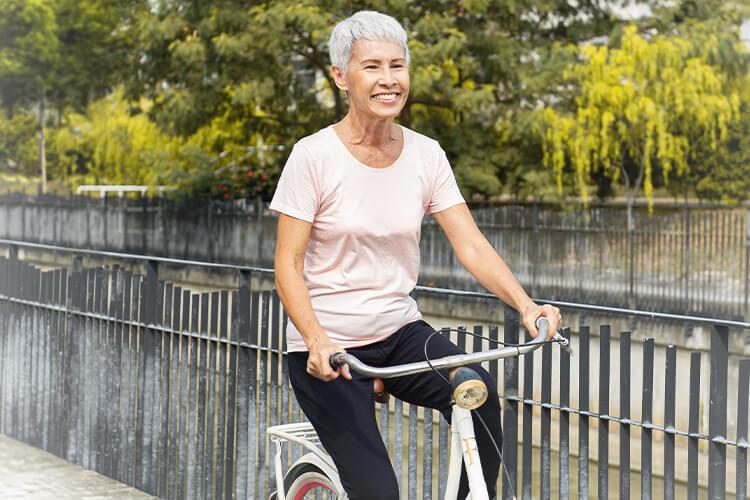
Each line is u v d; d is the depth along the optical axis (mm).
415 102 19344
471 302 11977
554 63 18328
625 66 17375
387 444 4066
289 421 4363
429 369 2549
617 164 18812
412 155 2953
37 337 6090
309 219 2865
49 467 5676
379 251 2930
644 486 3410
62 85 27438
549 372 3639
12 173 34594
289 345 3002
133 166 27453
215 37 18953
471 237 3014
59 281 5910
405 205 2928
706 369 9922
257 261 15898
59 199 20453
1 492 5199
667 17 18844
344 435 2867
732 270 10945
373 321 2932
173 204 17547
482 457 2803
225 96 20797
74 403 5777
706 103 17062
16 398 6324
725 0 19078
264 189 21891
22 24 26953
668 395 3375
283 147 22391
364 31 2811
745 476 3219
